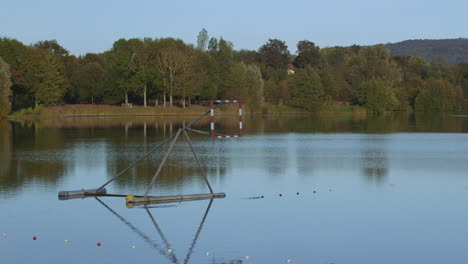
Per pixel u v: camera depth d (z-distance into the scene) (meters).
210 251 15.70
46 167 31.75
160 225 18.52
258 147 45.22
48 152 39.91
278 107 128.00
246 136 57.97
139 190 24.61
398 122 88.88
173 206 21.50
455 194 24.05
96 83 118.75
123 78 112.31
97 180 27.20
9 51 102.25
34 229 18.00
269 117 107.12
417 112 140.00
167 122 84.06
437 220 19.30
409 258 15.16
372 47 162.88
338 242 16.64
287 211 20.66
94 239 16.88
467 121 91.94
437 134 61.16
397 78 147.00
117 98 119.75
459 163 34.69
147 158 36.56
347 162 35.06
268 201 22.48
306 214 20.20
